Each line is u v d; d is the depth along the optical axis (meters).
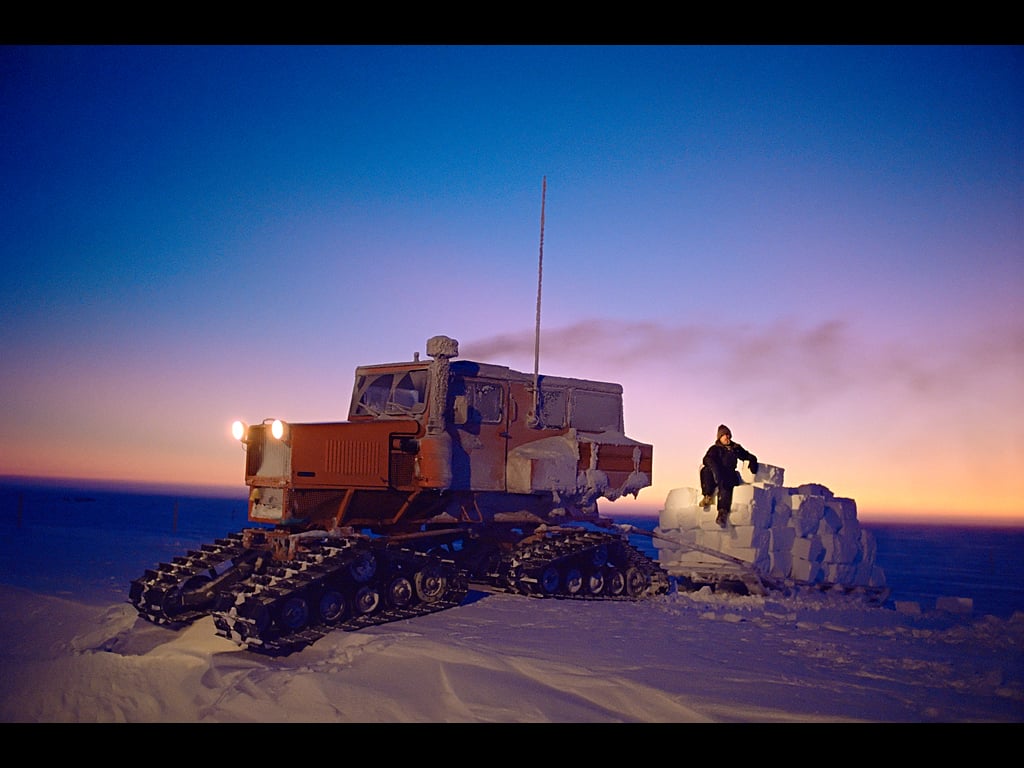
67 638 10.81
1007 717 7.43
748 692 7.98
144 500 127.94
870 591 16.31
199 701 8.07
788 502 16.31
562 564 13.66
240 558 12.24
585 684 8.19
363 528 12.85
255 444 12.38
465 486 13.14
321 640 10.15
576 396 14.81
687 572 15.80
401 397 13.30
